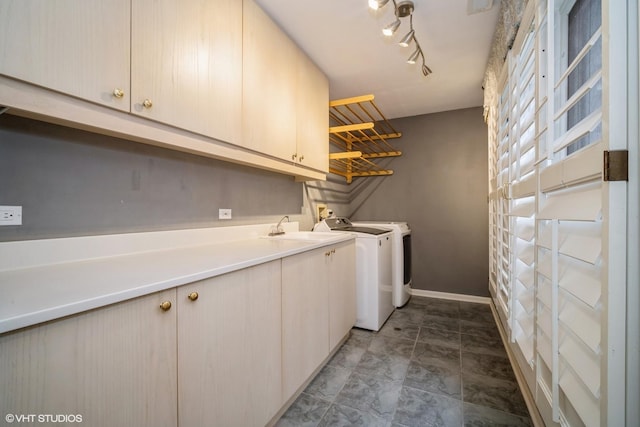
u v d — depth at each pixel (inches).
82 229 44.8
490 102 91.4
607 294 27.0
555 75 45.9
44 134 40.8
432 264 136.9
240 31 58.5
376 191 147.6
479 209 128.1
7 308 23.5
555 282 37.7
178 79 45.7
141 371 30.7
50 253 40.8
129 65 38.9
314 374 70.0
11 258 37.5
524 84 55.2
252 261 45.8
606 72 27.6
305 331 62.9
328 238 79.4
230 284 42.4
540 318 45.3
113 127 38.0
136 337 30.3
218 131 53.1
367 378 69.2
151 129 42.8
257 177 84.0
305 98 83.6
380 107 128.3
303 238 79.4
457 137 131.6
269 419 50.5
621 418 26.3
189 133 48.8
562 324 37.1
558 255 38.4
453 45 81.4
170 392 33.6
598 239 29.5
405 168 141.6
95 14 35.3
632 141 26.1
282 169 75.3
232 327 42.6
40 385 23.7
